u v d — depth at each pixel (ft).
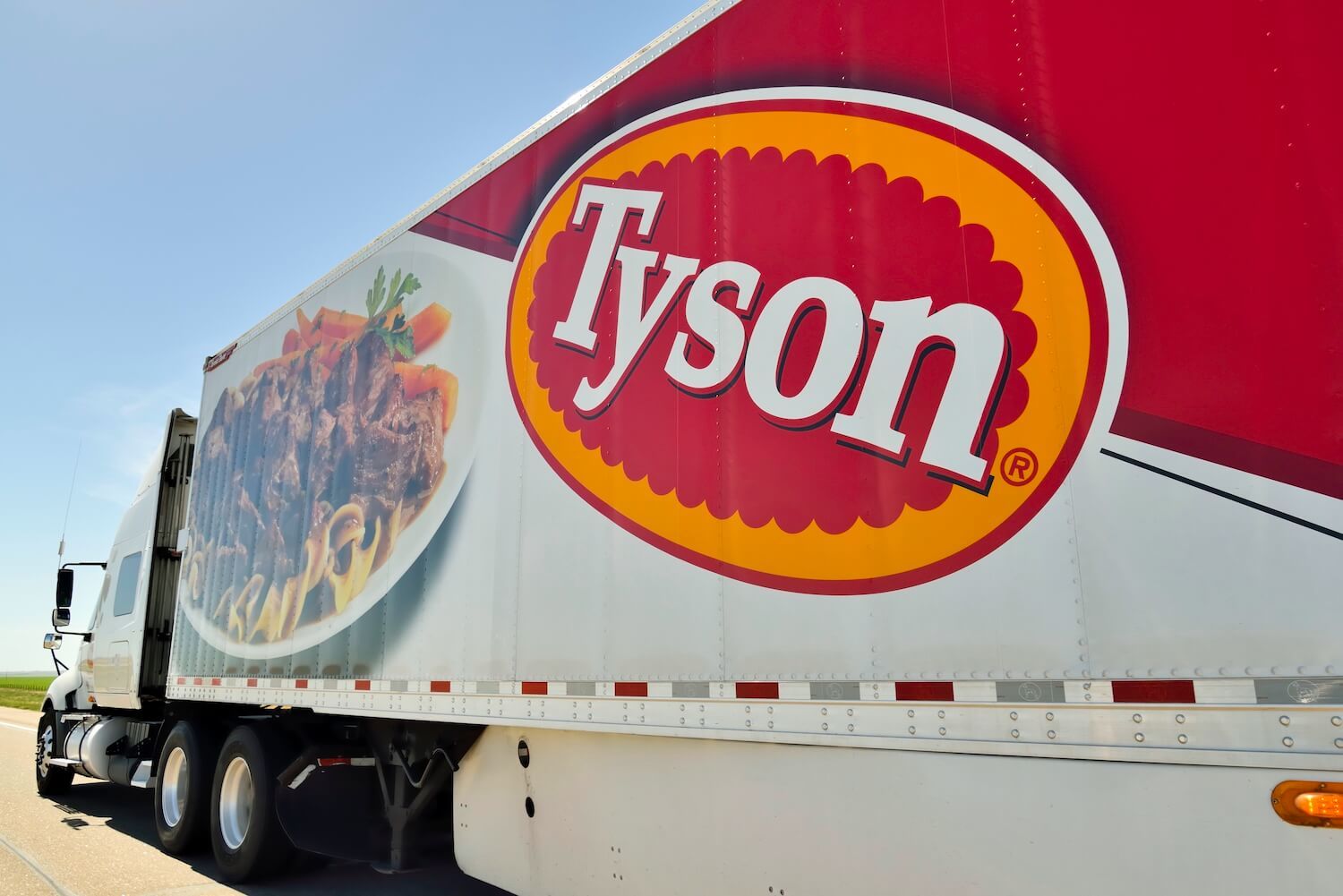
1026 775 8.13
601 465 12.76
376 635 16.94
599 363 13.07
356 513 18.13
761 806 10.38
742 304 11.17
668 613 11.41
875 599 9.30
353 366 19.16
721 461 11.07
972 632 8.52
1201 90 7.76
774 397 10.58
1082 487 7.97
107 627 29.96
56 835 26.08
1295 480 6.91
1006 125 8.98
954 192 9.29
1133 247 7.96
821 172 10.55
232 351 24.98
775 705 10.03
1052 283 8.43
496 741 15.10
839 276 10.17
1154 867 7.30
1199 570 7.27
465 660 14.70
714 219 11.74
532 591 13.56
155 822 25.73
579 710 12.45
